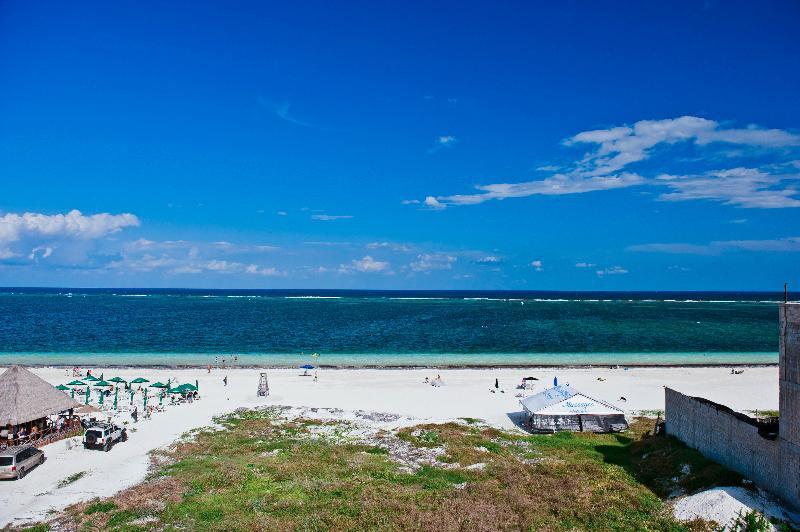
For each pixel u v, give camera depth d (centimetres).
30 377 4072
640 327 13712
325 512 2591
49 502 2806
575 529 2381
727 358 8869
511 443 3938
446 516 2498
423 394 5803
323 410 5050
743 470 2645
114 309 19938
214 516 2578
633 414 4919
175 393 5753
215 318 15925
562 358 8744
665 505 2602
